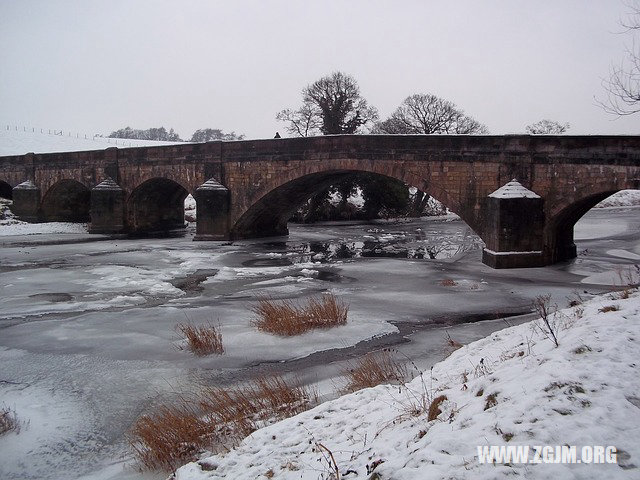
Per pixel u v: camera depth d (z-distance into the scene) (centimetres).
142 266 2583
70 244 3494
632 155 2059
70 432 849
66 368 1157
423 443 484
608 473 371
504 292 1889
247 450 645
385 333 1382
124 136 16150
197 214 3644
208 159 3672
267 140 3356
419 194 6016
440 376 790
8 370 1152
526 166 2372
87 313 1645
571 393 493
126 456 758
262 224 3953
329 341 1304
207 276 2309
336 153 3034
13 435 841
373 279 2205
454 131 6419
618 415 448
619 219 4803
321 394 912
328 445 600
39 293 1950
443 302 1748
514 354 741
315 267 2530
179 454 712
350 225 5050
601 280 2055
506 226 2339
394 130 6397
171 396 983
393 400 705
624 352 575
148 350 1269
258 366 1143
